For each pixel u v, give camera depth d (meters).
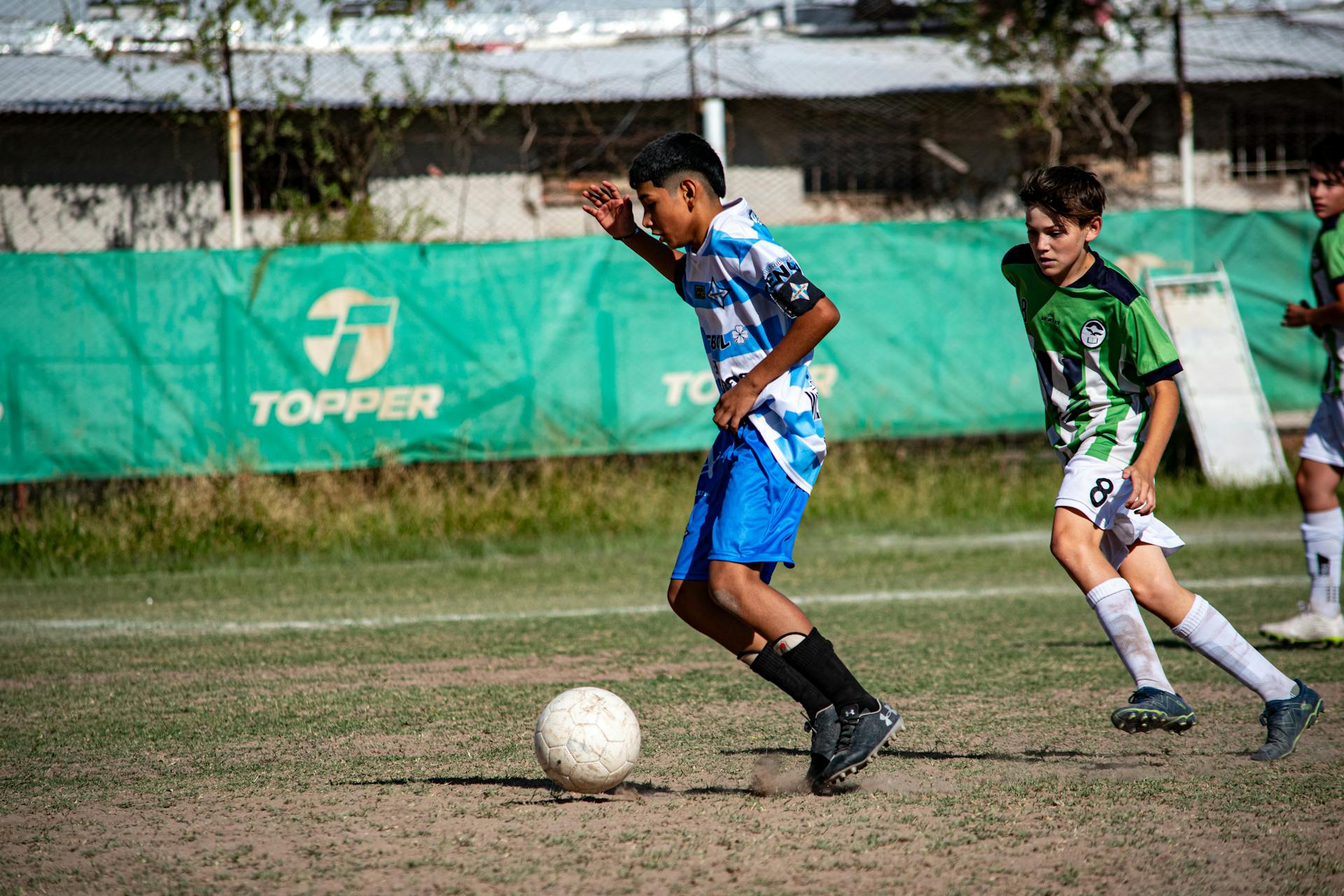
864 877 10.81
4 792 14.52
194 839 12.38
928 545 41.28
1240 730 17.05
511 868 11.20
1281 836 11.91
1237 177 62.88
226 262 42.03
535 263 43.81
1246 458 48.28
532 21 59.91
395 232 54.78
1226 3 60.12
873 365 46.06
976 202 61.78
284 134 52.66
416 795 14.09
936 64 60.88
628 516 43.75
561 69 57.72
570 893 10.48
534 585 35.09
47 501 41.84
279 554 40.50
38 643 26.55
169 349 41.69
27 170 55.09
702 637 26.53
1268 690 15.28
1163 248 49.28
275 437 42.47
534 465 45.00
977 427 46.56
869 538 43.03
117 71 54.34
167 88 53.25
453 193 57.81
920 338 46.22
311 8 55.00
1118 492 14.77
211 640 26.78
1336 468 24.02
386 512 42.59
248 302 42.16
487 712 19.16
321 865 11.41
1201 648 15.27
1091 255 14.75
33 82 53.25
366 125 55.19
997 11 57.62
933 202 61.72
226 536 41.19
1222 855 11.37
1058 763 15.23
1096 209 14.37
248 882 10.96
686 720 18.39
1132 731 13.95
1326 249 22.70
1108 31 58.34
